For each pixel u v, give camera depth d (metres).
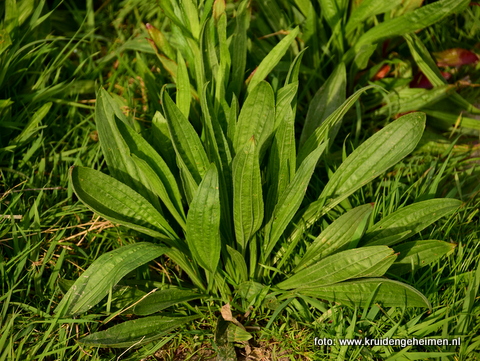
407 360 0.73
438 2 0.87
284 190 0.77
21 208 0.82
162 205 0.81
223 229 0.78
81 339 0.72
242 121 0.75
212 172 0.70
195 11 0.80
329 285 0.75
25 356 0.74
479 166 0.89
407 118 0.76
